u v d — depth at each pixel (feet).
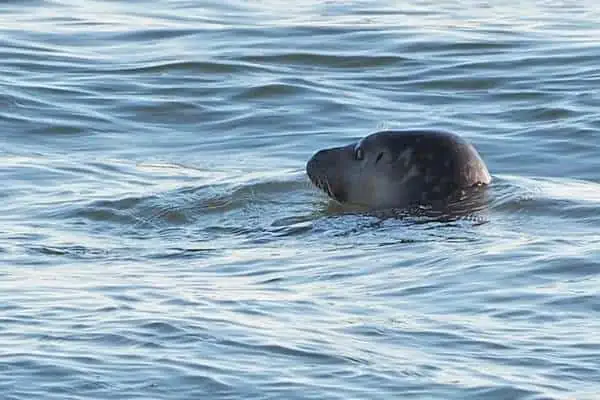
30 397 94.17
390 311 110.93
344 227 143.33
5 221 151.23
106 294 117.29
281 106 205.77
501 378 96.22
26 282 122.31
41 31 243.81
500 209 144.97
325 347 102.32
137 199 157.69
